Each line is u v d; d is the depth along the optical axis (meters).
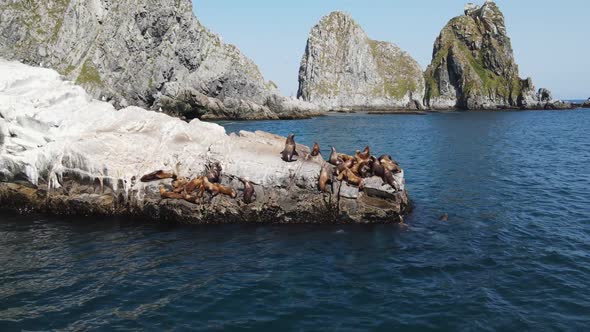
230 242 15.83
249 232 16.98
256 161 18.56
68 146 18.75
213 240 16.05
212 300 11.31
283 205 18.06
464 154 38.72
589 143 47.12
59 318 10.41
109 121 20.30
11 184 19.50
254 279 12.61
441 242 15.62
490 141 50.31
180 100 79.69
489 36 147.88
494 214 19.08
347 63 145.38
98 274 12.96
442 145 46.16
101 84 74.81
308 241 15.92
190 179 18.61
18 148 19.28
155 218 18.28
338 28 148.12
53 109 20.34
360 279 12.59
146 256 14.42
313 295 11.59
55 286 12.15
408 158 36.16
